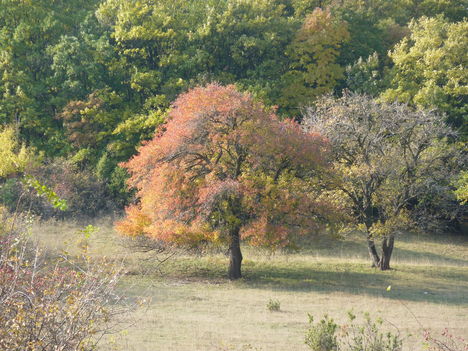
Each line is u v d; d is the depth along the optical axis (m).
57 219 38.47
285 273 29.59
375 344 12.12
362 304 21.31
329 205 26.38
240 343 13.79
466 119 42.28
